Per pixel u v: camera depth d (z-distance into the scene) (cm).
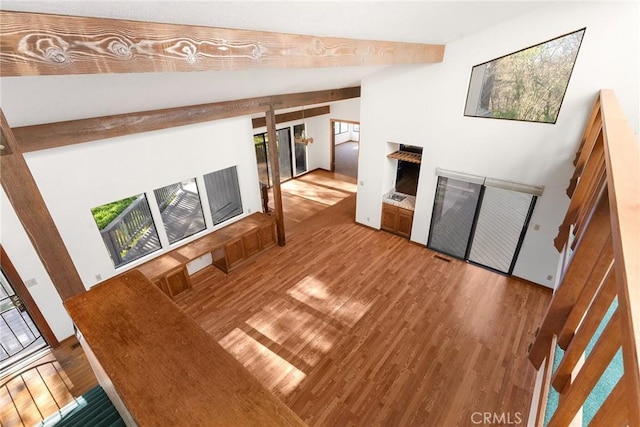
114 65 171
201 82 346
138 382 64
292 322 486
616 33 373
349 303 520
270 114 557
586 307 148
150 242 543
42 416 369
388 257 639
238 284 571
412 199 702
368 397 375
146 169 493
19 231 387
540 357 192
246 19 209
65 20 149
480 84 489
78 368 421
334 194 946
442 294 534
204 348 70
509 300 518
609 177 106
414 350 433
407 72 552
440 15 339
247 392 61
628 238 72
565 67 418
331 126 1067
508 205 533
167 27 185
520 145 483
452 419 351
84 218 443
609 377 138
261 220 664
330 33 286
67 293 224
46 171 397
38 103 263
